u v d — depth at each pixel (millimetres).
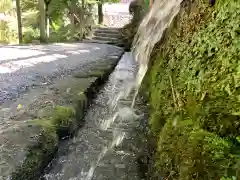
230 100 1660
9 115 3156
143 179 2426
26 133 2572
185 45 2789
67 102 3625
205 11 2568
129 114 3893
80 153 2865
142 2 12000
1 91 4219
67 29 14750
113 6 25828
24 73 5590
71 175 2496
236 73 1711
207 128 1696
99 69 6043
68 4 13484
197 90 2062
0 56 7297
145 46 6578
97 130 3422
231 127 1535
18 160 2113
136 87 5289
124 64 7547
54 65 6551
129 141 3125
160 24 5383
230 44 1872
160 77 3523
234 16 1920
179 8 3957
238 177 1249
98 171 2568
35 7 14180
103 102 4461
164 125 2428
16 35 13547
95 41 12945
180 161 1659
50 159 2559
